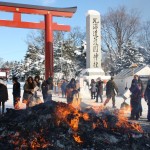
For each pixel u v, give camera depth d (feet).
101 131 26.25
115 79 118.21
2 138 25.39
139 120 45.75
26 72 171.42
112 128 27.55
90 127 26.40
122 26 187.52
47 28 86.89
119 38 187.42
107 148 24.20
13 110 30.30
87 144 24.29
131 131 27.91
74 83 61.46
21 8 84.12
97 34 113.19
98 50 113.39
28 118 27.48
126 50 185.37
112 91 61.52
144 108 61.05
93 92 86.94
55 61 171.42
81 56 179.93
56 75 166.81
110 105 66.90
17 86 51.13
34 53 176.65
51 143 23.88
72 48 180.14
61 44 175.22
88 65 114.11
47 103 29.66
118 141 25.48
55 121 26.25
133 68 110.11
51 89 57.93
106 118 29.07
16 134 25.41
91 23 112.78
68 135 24.84
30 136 24.75
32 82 48.16
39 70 165.89
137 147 25.21
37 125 26.09
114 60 191.93
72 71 173.06
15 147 23.97
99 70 112.06
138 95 46.50
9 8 83.15
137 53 184.34
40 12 86.12
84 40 187.32
